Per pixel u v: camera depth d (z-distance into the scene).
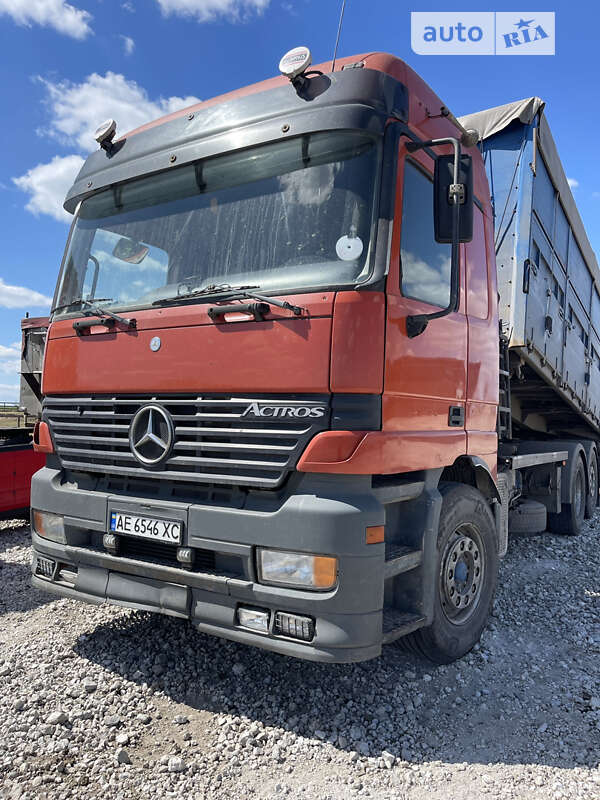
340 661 2.82
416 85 3.65
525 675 3.71
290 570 2.93
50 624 4.30
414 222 3.46
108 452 3.59
